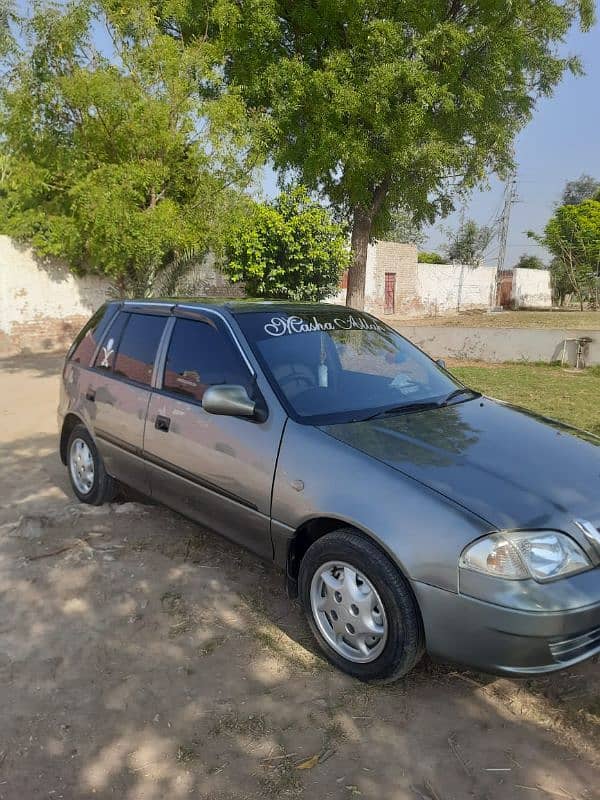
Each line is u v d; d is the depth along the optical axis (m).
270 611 3.71
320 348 4.08
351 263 15.15
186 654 3.32
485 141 14.38
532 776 2.55
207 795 2.46
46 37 11.42
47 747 2.69
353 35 13.09
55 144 12.66
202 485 3.88
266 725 2.82
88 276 16.20
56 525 4.82
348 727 2.81
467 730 2.80
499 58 13.34
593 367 12.58
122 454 4.62
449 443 3.33
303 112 13.72
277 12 13.68
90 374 5.07
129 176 11.30
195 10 13.19
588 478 3.13
